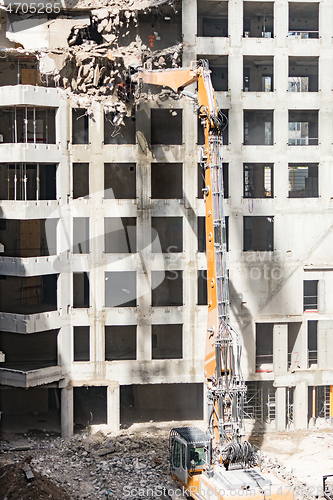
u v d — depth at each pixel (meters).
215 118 34.84
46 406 50.69
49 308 48.62
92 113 45.81
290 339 50.38
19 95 43.38
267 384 49.97
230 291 47.34
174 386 52.22
